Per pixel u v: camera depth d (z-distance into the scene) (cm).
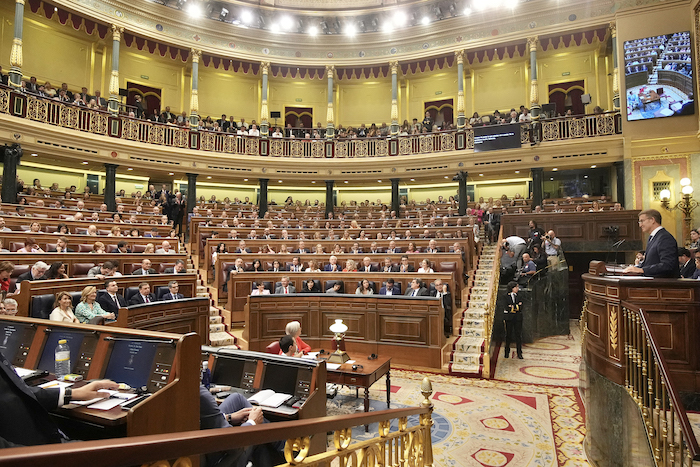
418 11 1769
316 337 810
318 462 189
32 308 539
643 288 387
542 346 959
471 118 1767
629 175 1365
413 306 765
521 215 1351
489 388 659
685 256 673
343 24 1850
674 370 374
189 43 1725
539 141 1548
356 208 1856
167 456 116
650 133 1355
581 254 1334
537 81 1697
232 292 909
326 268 1038
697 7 1280
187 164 1659
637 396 362
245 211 1669
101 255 838
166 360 244
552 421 532
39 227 905
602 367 419
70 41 1681
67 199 1383
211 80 2006
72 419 225
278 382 399
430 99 2033
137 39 1681
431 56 1788
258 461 332
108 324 554
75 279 629
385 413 255
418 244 1136
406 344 766
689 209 1170
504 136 1595
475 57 1855
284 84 2105
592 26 1532
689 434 269
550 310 1065
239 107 2052
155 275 790
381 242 1168
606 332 416
